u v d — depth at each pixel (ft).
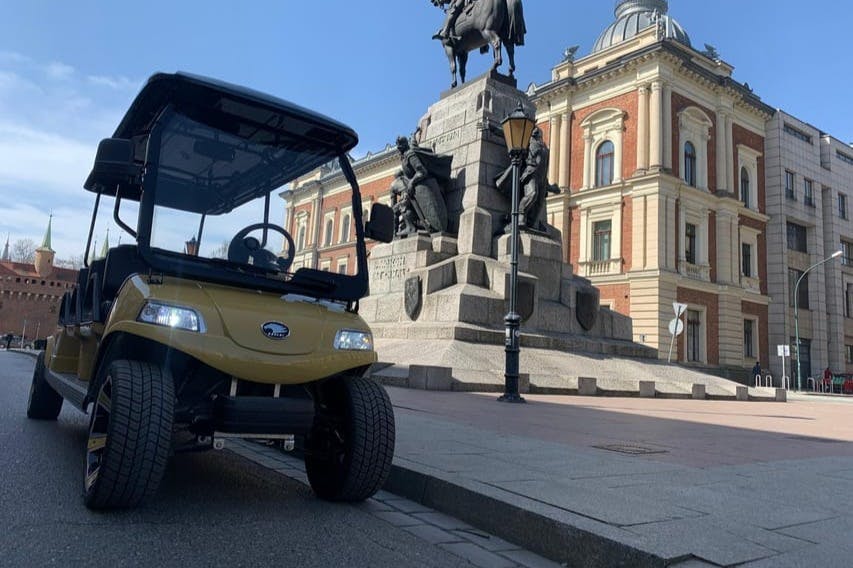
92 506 12.16
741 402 53.52
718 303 125.49
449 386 38.81
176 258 13.74
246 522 12.26
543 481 14.24
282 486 15.64
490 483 13.80
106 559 9.77
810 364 151.23
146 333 12.13
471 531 12.59
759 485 15.05
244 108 15.03
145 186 13.74
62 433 22.35
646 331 113.91
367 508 13.89
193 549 10.48
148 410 11.69
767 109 142.61
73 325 20.18
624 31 144.05
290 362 12.84
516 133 38.68
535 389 41.57
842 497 14.08
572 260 129.70
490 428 23.11
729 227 128.77
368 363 14.06
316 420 14.84
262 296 14.24
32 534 10.73
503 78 58.65
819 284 153.99
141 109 15.40
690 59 124.77
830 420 36.65
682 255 119.44
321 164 16.25
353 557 10.65
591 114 129.70
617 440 21.81
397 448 17.66
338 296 15.56
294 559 10.34
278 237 15.48
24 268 244.22
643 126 120.16
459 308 47.50
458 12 63.10
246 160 15.10
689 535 10.53
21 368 64.95
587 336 56.49
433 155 57.62
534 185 55.47
